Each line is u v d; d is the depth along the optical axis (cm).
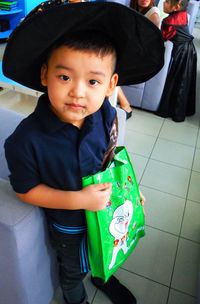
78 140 72
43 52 64
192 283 128
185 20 243
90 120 73
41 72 70
